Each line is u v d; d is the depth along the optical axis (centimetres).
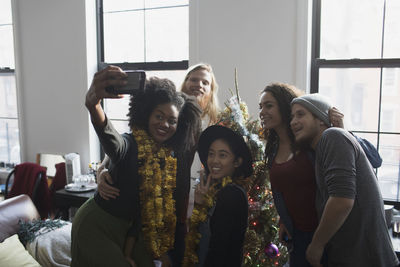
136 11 402
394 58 300
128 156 152
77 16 409
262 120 176
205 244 153
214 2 334
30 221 271
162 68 393
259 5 319
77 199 333
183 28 382
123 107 418
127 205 151
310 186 163
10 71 468
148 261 158
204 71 232
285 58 315
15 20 440
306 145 163
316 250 146
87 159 421
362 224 143
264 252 175
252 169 162
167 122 154
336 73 317
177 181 164
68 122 427
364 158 147
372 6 305
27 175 365
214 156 155
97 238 149
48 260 240
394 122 306
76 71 416
